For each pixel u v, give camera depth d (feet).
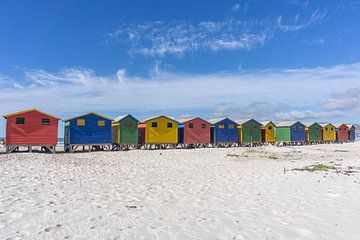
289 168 55.52
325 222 20.65
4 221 20.72
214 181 39.37
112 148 99.35
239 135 133.80
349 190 31.68
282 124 162.81
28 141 77.66
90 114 89.10
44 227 19.60
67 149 89.40
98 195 29.84
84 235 18.20
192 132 116.06
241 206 25.50
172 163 64.39
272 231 18.98
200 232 18.92
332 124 185.88
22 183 35.55
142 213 23.32
